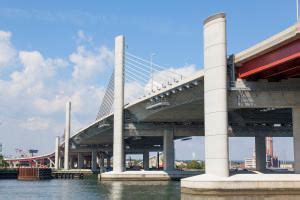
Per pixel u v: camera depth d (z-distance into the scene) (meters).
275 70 63.81
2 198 71.94
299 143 66.31
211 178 61.16
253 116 106.31
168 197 65.88
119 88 121.25
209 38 65.50
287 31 56.44
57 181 134.12
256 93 67.62
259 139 117.62
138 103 111.56
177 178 115.38
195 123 120.94
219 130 62.84
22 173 149.62
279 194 59.59
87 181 128.88
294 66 60.25
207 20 66.00
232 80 67.62
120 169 118.62
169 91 93.25
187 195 63.19
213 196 59.84
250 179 60.19
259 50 62.00
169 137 120.00
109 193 76.69
